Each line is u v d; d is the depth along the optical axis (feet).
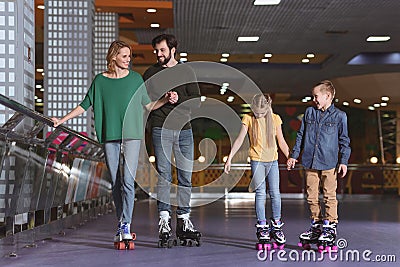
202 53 47.83
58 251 14.14
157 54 15.69
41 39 41.63
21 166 13.83
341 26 38.27
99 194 26.99
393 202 44.93
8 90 17.99
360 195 53.78
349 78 58.49
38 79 57.77
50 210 17.38
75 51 29.66
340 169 14.42
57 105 29.60
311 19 36.35
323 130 14.48
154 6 33.86
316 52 47.39
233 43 43.91
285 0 32.09
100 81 15.05
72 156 19.39
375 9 33.88
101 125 15.01
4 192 12.83
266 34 40.70
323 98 14.51
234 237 17.26
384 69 53.88
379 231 19.39
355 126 82.02
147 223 22.74
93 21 30.83
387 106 70.79
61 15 29.66
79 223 21.77
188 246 15.12
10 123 12.75
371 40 42.83
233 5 33.14
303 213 29.48
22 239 14.43
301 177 53.62
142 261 12.45
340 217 26.71
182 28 39.24
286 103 79.92
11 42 18.06
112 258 12.90
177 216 15.40
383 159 76.33
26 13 18.62
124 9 34.50
